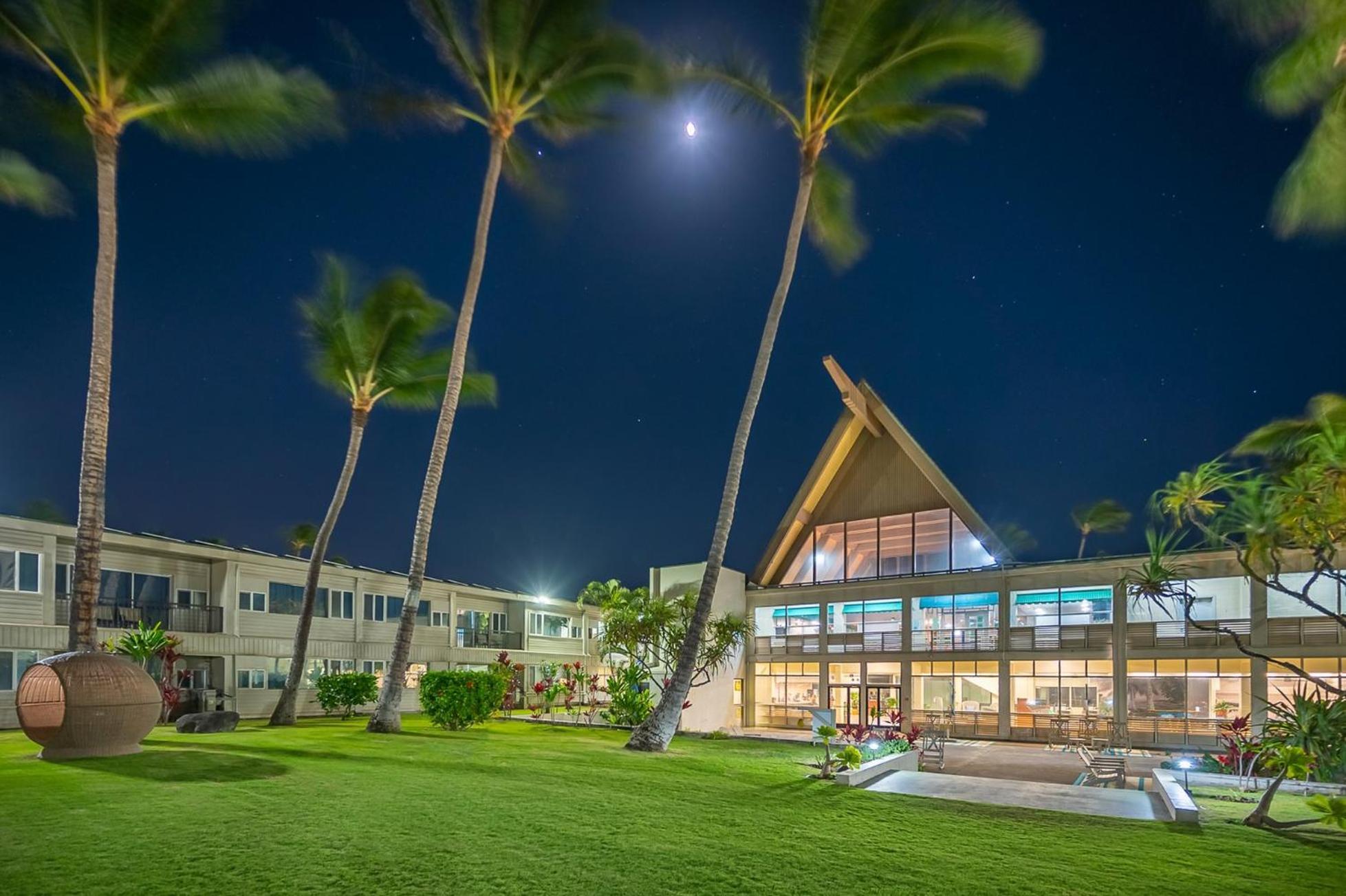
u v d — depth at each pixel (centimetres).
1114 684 2933
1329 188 1464
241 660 3122
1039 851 916
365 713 3447
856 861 848
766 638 3828
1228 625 2772
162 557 2981
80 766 1266
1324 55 1371
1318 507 1156
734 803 1159
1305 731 1545
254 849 803
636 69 2130
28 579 2523
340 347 2622
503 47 2128
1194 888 784
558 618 4816
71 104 1897
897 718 3219
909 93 2081
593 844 875
